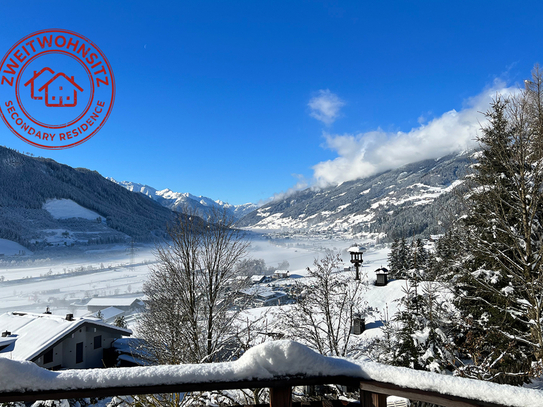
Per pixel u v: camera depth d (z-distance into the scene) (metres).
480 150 11.08
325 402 1.58
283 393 1.43
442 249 18.67
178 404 3.46
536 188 8.97
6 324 18.34
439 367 7.04
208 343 9.99
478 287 11.05
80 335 17.23
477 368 6.82
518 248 9.17
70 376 1.30
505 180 10.17
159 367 1.38
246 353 1.43
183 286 10.73
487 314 10.72
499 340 9.75
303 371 1.40
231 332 10.24
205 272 10.71
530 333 9.22
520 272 9.83
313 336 10.57
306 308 10.92
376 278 26.03
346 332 11.30
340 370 1.43
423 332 7.77
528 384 6.72
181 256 10.78
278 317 10.82
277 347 1.39
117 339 19.11
